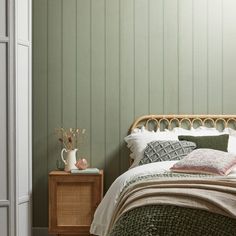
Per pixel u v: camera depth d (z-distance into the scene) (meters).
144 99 5.03
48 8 5.03
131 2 5.03
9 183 4.24
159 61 5.03
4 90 4.25
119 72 5.02
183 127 5.00
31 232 4.57
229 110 5.02
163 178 3.32
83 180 4.62
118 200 3.50
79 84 5.05
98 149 5.03
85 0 5.04
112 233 2.65
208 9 5.03
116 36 5.02
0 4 4.24
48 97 5.03
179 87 5.03
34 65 5.03
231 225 2.40
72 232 4.63
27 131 4.49
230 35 5.03
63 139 5.03
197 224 2.45
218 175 3.68
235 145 4.57
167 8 5.03
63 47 5.03
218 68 5.03
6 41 4.24
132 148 4.77
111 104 5.03
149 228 2.49
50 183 4.62
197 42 5.04
